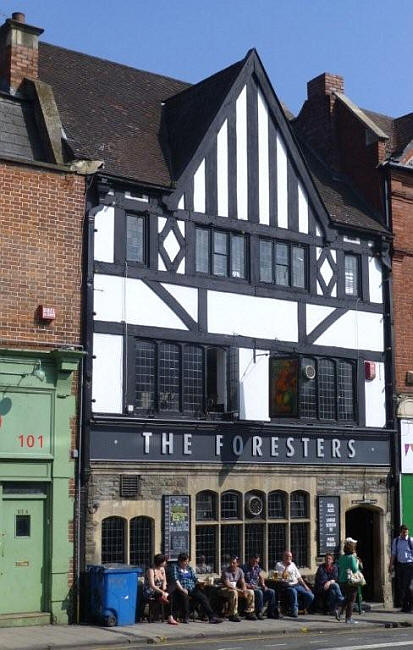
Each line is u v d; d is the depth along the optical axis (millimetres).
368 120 21656
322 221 19250
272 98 18781
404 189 21000
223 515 17219
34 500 14992
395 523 19531
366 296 19859
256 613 16062
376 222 20500
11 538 14688
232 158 18094
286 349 18344
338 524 18672
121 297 16312
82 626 14555
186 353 17094
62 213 15773
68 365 15258
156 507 16297
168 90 20859
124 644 13039
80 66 19719
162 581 15336
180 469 16656
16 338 14977
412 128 23047
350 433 19078
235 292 17828
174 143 18531
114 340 16125
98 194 16266
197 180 17562
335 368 19109
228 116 18141
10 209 15195
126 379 16156
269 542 17719
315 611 17328
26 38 17094
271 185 18594
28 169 15484
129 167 17000
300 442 18359
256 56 18688
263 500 17734
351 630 15594
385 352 19969
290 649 12570
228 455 17312
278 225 18594
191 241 17375
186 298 17156
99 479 15664
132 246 16703
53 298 15469
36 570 14844
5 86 16891
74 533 15211
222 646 12930
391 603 19156
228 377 17453
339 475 18844
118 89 19719
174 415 16766
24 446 14875
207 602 15477
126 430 16078
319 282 19094
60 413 15266
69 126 17312
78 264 15852
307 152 22406
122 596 14695
